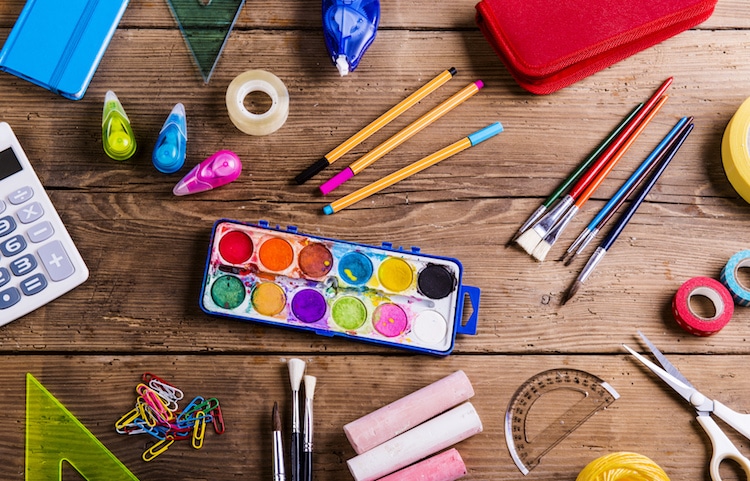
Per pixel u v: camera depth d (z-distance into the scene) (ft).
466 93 3.33
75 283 3.08
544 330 3.20
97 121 3.27
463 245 3.25
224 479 3.04
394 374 3.14
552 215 3.22
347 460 3.03
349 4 3.20
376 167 3.31
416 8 3.41
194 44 3.34
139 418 3.07
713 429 3.07
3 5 3.31
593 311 3.22
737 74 3.43
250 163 3.27
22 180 3.08
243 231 3.11
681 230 3.31
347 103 3.34
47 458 3.02
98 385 3.08
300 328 3.07
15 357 3.08
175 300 3.15
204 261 3.18
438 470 2.97
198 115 3.29
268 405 3.10
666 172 3.35
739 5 3.46
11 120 3.25
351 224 3.25
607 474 2.90
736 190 3.33
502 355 3.17
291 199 3.26
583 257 3.26
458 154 3.31
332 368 3.13
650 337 3.21
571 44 3.24
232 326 3.14
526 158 3.33
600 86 3.39
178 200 3.22
